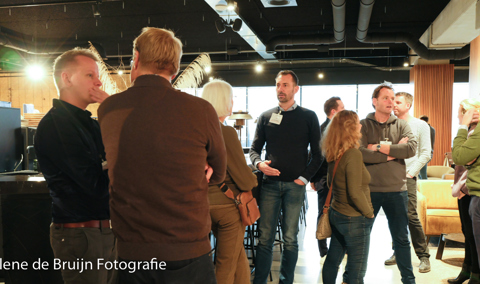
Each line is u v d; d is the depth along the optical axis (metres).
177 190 1.24
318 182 3.81
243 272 2.21
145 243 1.24
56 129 1.57
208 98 2.21
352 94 12.53
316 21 8.39
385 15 7.99
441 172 7.48
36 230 2.36
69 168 1.54
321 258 4.11
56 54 10.75
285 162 2.93
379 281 3.43
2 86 13.77
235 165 2.08
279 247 4.42
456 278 3.35
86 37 9.59
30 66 11.42
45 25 8.42
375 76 11.79
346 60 11.63
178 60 1.41
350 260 2.49
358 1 7.00
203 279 1.30
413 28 8.98
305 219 6.23
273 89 13.09
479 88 5.73
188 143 1.26
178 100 1.27
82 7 7.18
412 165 3.72
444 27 6.93
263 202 3.01
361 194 2.39
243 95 13.11
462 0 5.77
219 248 2.14
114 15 7.78
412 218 3.72
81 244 1.63
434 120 10.67
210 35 9.65
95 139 1.68
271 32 9.39
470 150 2.64
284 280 2.98
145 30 1.40
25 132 3.34
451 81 10.59
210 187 2.08
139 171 1.23
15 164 3.24
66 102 1.66
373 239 4.89
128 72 10.41
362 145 3.03
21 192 2.28
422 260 3.67
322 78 12.07
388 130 3.05
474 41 5.98
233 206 2.11
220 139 1.37
